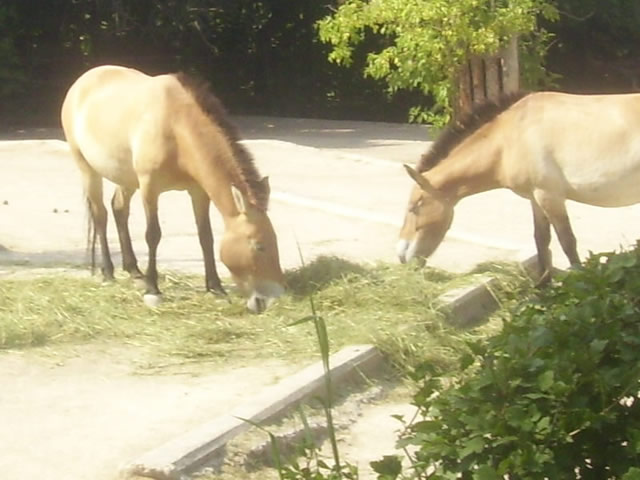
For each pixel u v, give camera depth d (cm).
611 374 419
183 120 881
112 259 1086
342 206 1340
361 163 1706
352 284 921
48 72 2553
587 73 2752
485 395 414
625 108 917
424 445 416
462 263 1064
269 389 706
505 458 405
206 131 875
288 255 1101
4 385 732
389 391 757
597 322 437
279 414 672
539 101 937
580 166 917
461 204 1384
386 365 792
